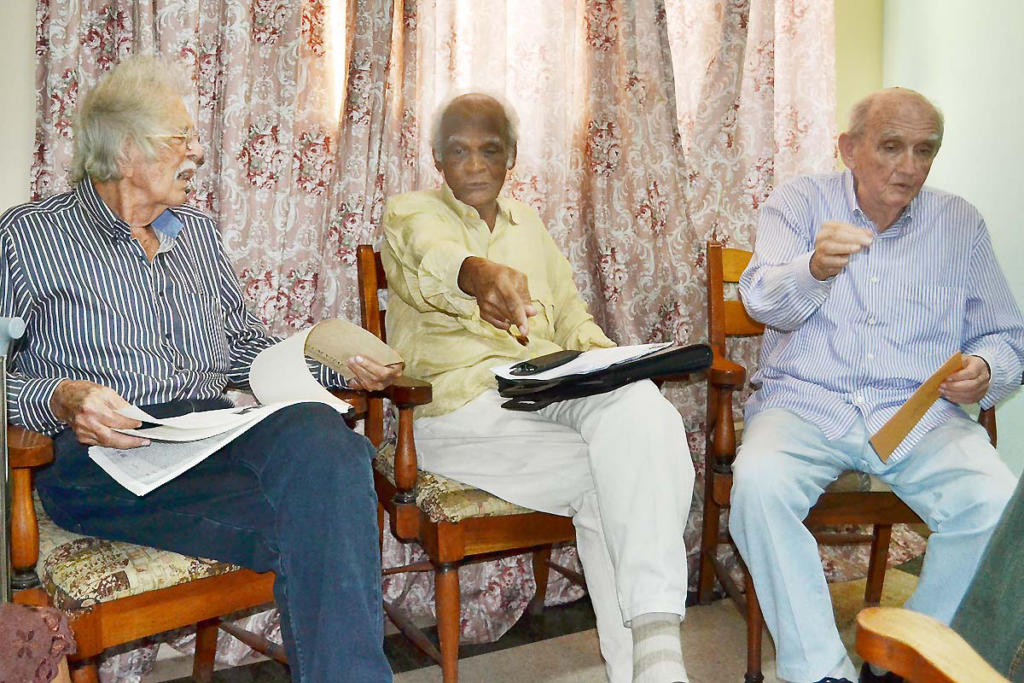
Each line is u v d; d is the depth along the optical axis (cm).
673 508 147
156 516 131
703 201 246
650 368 154
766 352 209
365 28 199
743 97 250
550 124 225
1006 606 66
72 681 123
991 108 243
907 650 55
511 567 218
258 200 195
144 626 127
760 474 165
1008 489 161
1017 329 191
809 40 257
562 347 201
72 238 146
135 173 146
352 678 118
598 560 162
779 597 162
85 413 126
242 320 174
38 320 146
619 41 229
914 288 191
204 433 123
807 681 158
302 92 201
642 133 231
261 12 193
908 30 270
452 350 183
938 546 167
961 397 176
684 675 133
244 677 189
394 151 212
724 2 237
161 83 148
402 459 163
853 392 188
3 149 182
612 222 232
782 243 197
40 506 148
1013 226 238
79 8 175
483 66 216
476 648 204
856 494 182
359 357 154
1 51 179
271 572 139
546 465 164
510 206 198
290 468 126
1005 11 237
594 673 190
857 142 190
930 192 198
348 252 207
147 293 152
